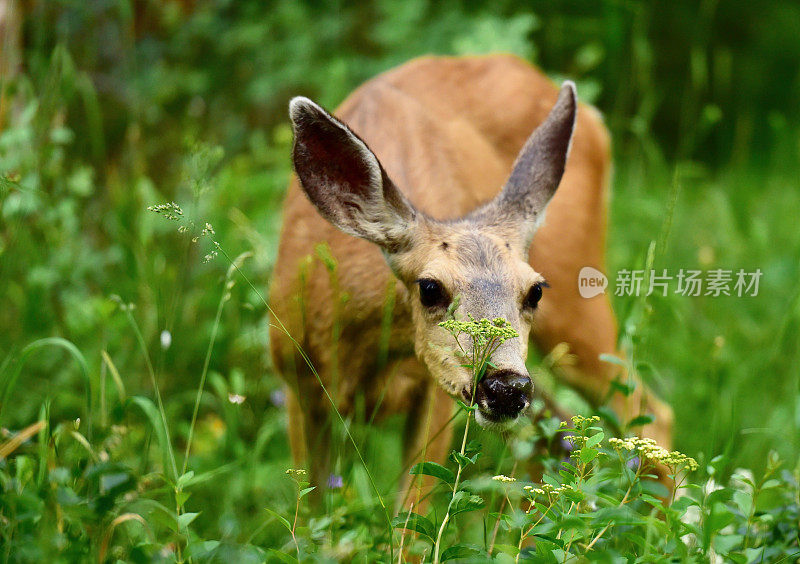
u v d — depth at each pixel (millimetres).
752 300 13328
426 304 7902
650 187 17094
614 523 6199
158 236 12102
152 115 14414
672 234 15188
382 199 8242
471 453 7098
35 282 10297
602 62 19266
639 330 7758
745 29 25703
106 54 14734
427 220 8344
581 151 11047
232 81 16859
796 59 25438
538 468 9820
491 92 10867
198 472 8727
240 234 11125
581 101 12617
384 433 10688
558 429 6664
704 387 10953
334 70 13734
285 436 10180
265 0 17094
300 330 9016
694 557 6375
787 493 7492
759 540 7086
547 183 8688
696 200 17984
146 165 14438
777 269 13430
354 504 7379
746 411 11039
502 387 7094
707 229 15906
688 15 25172
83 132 14266
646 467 7078
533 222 8562
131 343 10492
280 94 17125
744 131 21781
